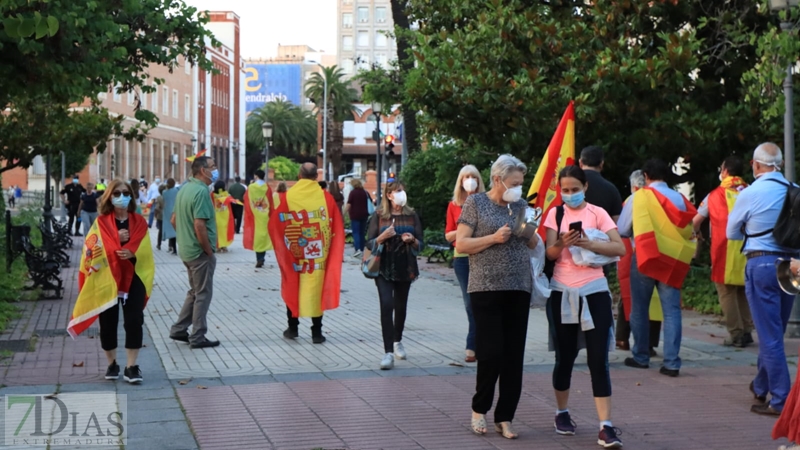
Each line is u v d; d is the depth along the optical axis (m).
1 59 11.66
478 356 6.28
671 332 8.56
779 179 7.09
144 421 6.78
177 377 8.41
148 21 17.33
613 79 12.69
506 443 6.23
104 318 8.12
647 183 9.08
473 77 13.38
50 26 6.42
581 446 6.16
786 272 5.97
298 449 6.07
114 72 13.91
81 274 8.02
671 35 12.61
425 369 8.85
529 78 13.22
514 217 6.17
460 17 15.72
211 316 12.80
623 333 9.90
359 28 137.38
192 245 9.99
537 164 14.84
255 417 6.91
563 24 14.39
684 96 13.91
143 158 69.00
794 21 11.50
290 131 99.19
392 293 9.19
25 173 61.00
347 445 6.17
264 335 11.09
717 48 14.05
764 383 7.31
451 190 23.05
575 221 6.36
